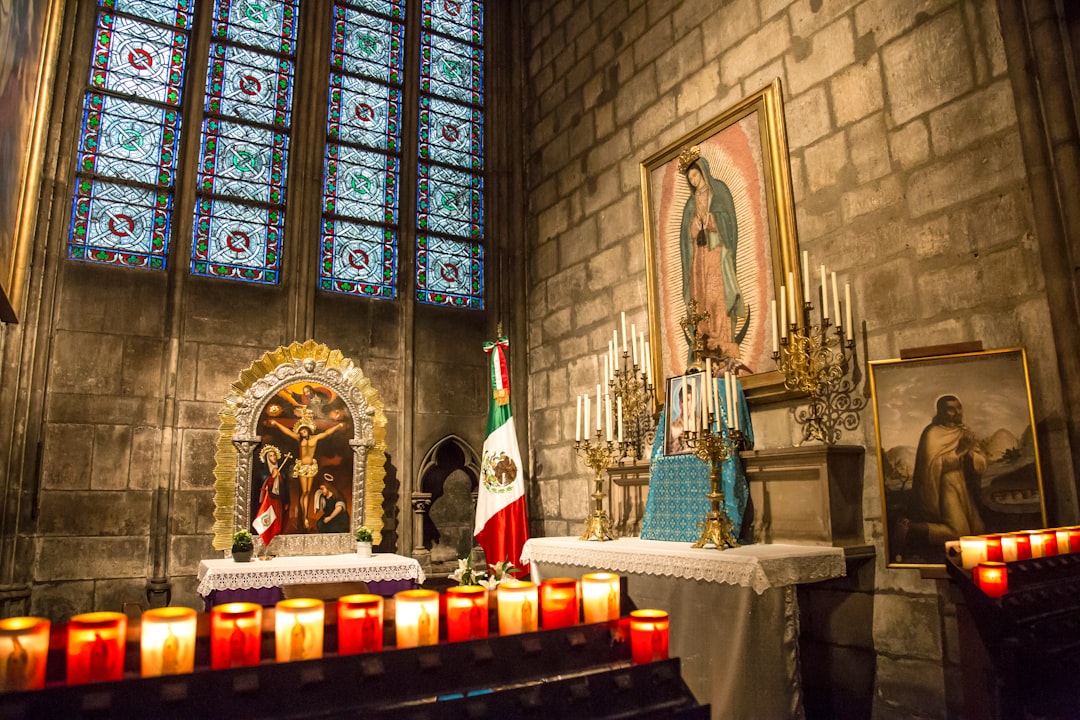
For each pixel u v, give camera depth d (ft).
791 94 19.27
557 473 26.94
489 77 32.35
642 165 23.86
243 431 22.47
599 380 25.38
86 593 21.53
